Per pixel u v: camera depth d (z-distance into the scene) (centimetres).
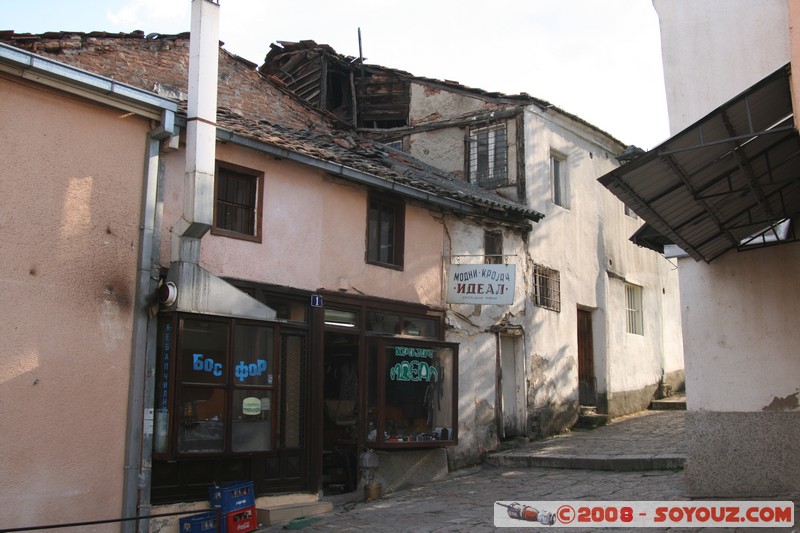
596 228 1739
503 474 1188
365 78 1806
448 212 1300
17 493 716
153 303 838
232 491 849
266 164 1002
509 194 1527
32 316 744
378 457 1088
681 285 883
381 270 1157
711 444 838
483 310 1342
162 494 834
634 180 607
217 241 928
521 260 1452
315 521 905
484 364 1331
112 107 828
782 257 829
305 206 1049
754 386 824
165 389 827
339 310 1086
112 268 815
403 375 1132
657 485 962
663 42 881
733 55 838
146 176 856
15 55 731
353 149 1323
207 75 875
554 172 1647
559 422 1502
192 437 832
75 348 774
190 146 858
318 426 1012
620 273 1816
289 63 1856
